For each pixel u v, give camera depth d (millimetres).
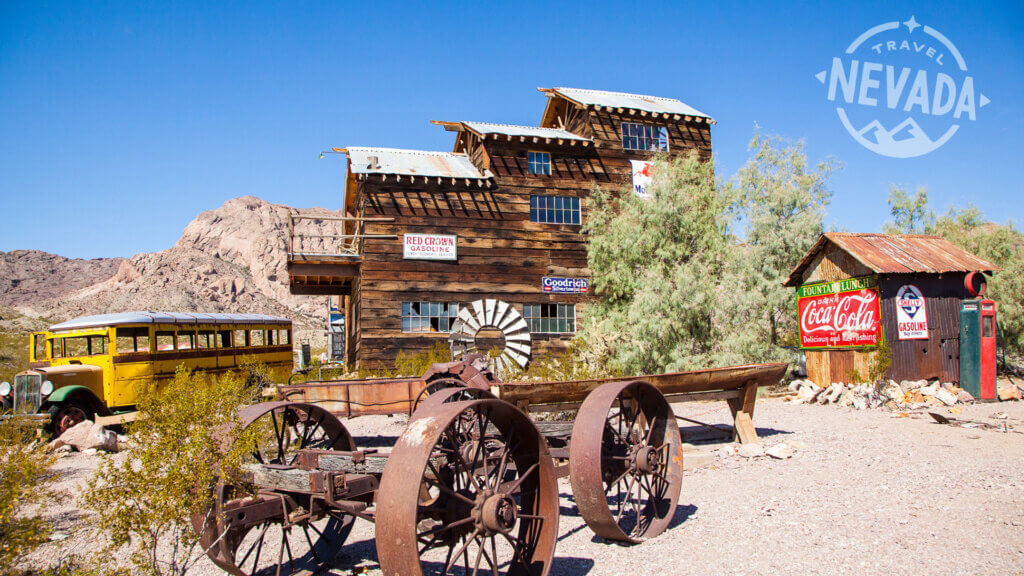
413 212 21000
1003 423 11477
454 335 18891
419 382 10461
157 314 14648
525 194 22125
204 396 4816
